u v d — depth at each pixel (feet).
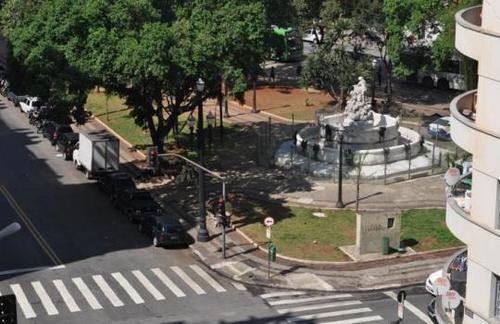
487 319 114.93
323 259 182.91
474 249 115.85
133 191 210.18
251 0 224.53
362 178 226.99
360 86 247.09
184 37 207.41
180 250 190.80
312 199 214.90
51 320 155.43
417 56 288.71
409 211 207.41
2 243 191.93
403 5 280.31
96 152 233.76
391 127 242.78
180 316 157.48
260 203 213.46
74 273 177.06
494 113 110.32
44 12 223.30
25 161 255.70
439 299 131.34
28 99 303.27
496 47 108.37
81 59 209.77
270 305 162.81
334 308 161.38
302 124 280.92
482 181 113.50
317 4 335.26
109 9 214.28
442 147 249.34
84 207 216.74
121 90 221.66
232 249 188.85
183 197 220.84
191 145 247.29
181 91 224.53
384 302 164.14
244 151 254.88
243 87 207.51
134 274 176.96
